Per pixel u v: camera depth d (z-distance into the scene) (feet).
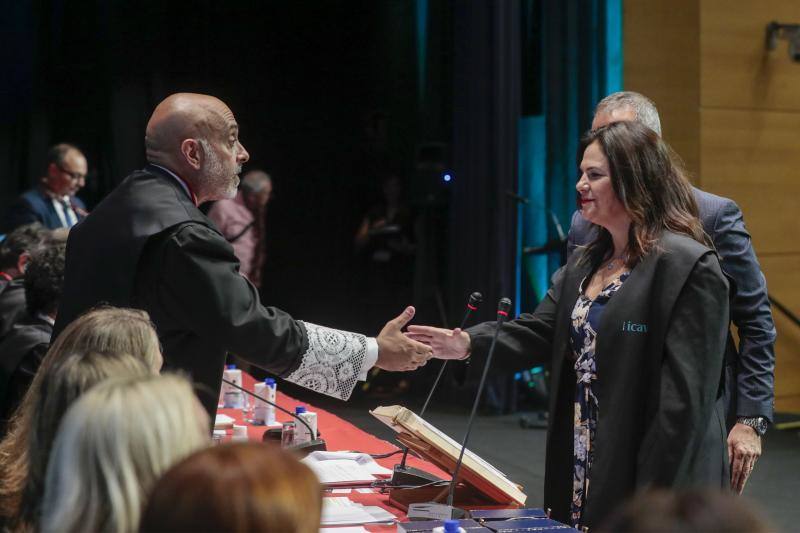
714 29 22.98
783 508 15.35
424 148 24.58
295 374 8.23
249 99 28.50
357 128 29.43
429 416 22.59
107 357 5.27
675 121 23.16
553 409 7.83
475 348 8.50
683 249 7.19
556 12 23.58
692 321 7.06
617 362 7.26
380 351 8.41
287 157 29.25
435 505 7.25
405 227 26.27
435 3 27.45
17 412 5.96
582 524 7.38
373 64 28.96
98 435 3.98
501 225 23.31
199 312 7.84
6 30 25.08
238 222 23.52
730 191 23.18
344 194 29.66
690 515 2.51
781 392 23.62
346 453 9.27
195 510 2.99
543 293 24.29
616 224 7.65
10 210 20.79
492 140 23.53
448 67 27.40
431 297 25.29
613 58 23.27
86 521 3.92
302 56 28.84
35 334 10.14
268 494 3.03
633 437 7.16
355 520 7.17
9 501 5.50
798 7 23.41
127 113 26.40
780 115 23.47
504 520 6.90
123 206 8.14
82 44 25.82
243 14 27.96
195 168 8.41
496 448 19.38
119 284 7.82
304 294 29.78
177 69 27.20
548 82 23.73
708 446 7.18
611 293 7.49
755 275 8.54
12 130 25.31
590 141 7.78
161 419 4.03
